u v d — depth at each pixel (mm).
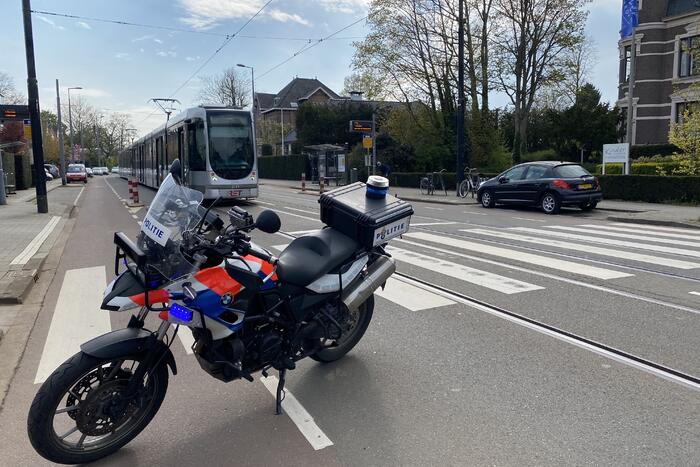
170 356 3471
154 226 3170
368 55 31719
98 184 42250
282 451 3254
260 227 3512
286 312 3816
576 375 4191
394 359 4586
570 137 35219
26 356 4844
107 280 7754
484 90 31469
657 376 4145
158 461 3199
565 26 29234
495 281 7109
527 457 3125
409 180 29453
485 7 29938
